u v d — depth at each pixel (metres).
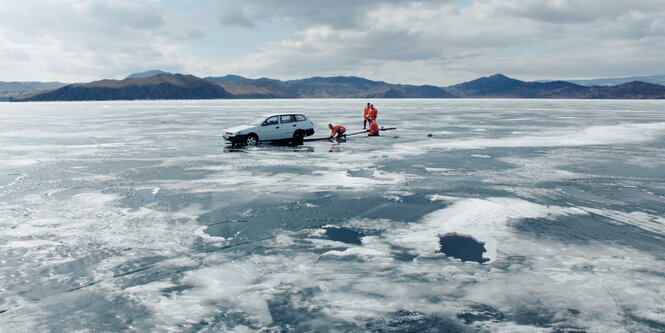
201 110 78.19
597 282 5.20
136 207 8.95
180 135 26.52
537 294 4.89
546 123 38.12
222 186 11.12
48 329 4.18
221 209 8.79
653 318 4.31
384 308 4.60
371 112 25.80
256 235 7.12
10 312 4.52
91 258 6.08
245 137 19.97
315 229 7.45
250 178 12.23
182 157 16.58
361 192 10.38
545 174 12.78
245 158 16.30
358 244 6.68
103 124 38.12
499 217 8.09
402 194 10.12
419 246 6.57
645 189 10.61
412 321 4.31
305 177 12.37
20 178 12.25
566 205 9.02
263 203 9.30
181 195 10.06
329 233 7.23
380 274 5.52
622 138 23.91
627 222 7.79
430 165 14.57
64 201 9.45
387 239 6.91
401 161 15.49
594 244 6.59
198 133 28.05
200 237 7.01
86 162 15.32
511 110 76.25
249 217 8.20
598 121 41.38
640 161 15.37
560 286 5.09
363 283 5.25
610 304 4.62
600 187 10.85
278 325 4.26
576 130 29.66
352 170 13.57
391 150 18.78
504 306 4.61
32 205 9.09
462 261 5.95
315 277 5.43
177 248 6.50
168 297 4.89
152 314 4.49
